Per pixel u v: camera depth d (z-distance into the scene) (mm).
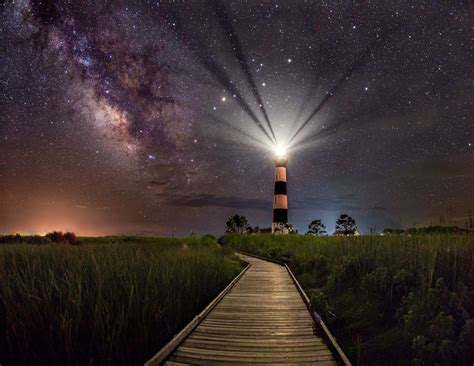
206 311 8227
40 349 5422
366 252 10844
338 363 5281
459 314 5477
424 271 7336
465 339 4750
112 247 14156
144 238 33000
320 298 8188
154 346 5836
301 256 17859
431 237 11266
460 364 4602
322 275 13117
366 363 5461
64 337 5422
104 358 5152
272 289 12062
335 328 7234
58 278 7496
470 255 7566
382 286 7730
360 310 7621
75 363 5168
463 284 6234
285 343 6176
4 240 24422
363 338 6438
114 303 6559
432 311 5734
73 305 6148
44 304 6191
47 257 10609
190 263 11648
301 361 5355
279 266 19953
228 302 9805
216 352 5688
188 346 5961
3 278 7160
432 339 5172
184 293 8523
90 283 7488
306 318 7957
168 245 20688
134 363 5324
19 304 5961
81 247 15125
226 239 43688
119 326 5582
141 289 7504
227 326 7254
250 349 5852
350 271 10234
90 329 5727
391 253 9680
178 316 7191
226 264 16188
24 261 9586
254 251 30438
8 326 5703
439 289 6031
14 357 5305
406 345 5535
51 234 25609
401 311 6426
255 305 9391
